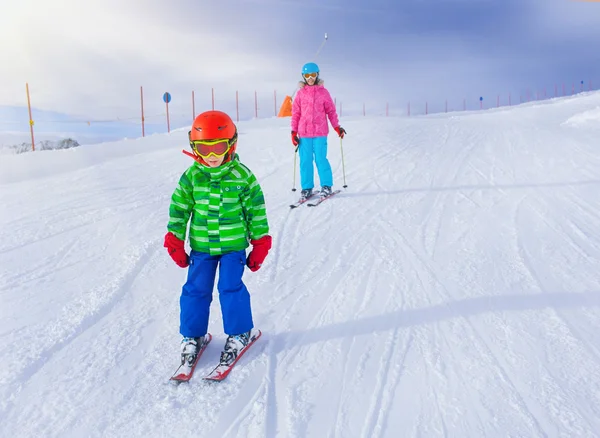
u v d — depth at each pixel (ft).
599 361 7.77
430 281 11.27
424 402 6.88
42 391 7.32
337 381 7.48
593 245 13.41
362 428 6.39
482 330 8.91
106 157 33.01
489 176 22.65
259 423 6.52
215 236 8.29
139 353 8.50
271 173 25.94
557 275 11.39
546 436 6.13
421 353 8.19
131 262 12.77
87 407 6.93
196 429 6.43
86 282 11.56
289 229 15.92
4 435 6.33
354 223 16.31
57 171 27.48
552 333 8.72
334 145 34.50
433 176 23.21
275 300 10.59
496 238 14.16
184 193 8.29
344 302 10.36
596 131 37.09
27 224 16.19
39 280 11.68
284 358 8.21
